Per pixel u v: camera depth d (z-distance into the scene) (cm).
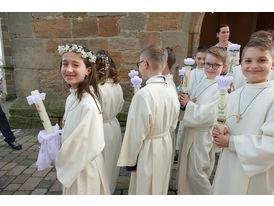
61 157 133
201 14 379
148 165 148
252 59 121
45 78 435
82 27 407
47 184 243
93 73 148
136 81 189
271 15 688
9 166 282
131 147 148
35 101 157
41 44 419
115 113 213
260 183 122
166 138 156
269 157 110
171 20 391
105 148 203
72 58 135
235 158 130
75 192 141
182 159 200
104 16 398
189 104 181
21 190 231
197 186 193
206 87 188
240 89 138
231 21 730
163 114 146
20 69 434
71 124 138
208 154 188
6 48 634
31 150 331
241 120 128
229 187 133
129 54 411
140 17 393
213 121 173
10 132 331
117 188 238
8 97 662
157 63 147
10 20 411
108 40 409
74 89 149
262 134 117
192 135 191
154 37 400
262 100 121
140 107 140
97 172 146
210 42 748
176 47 400
